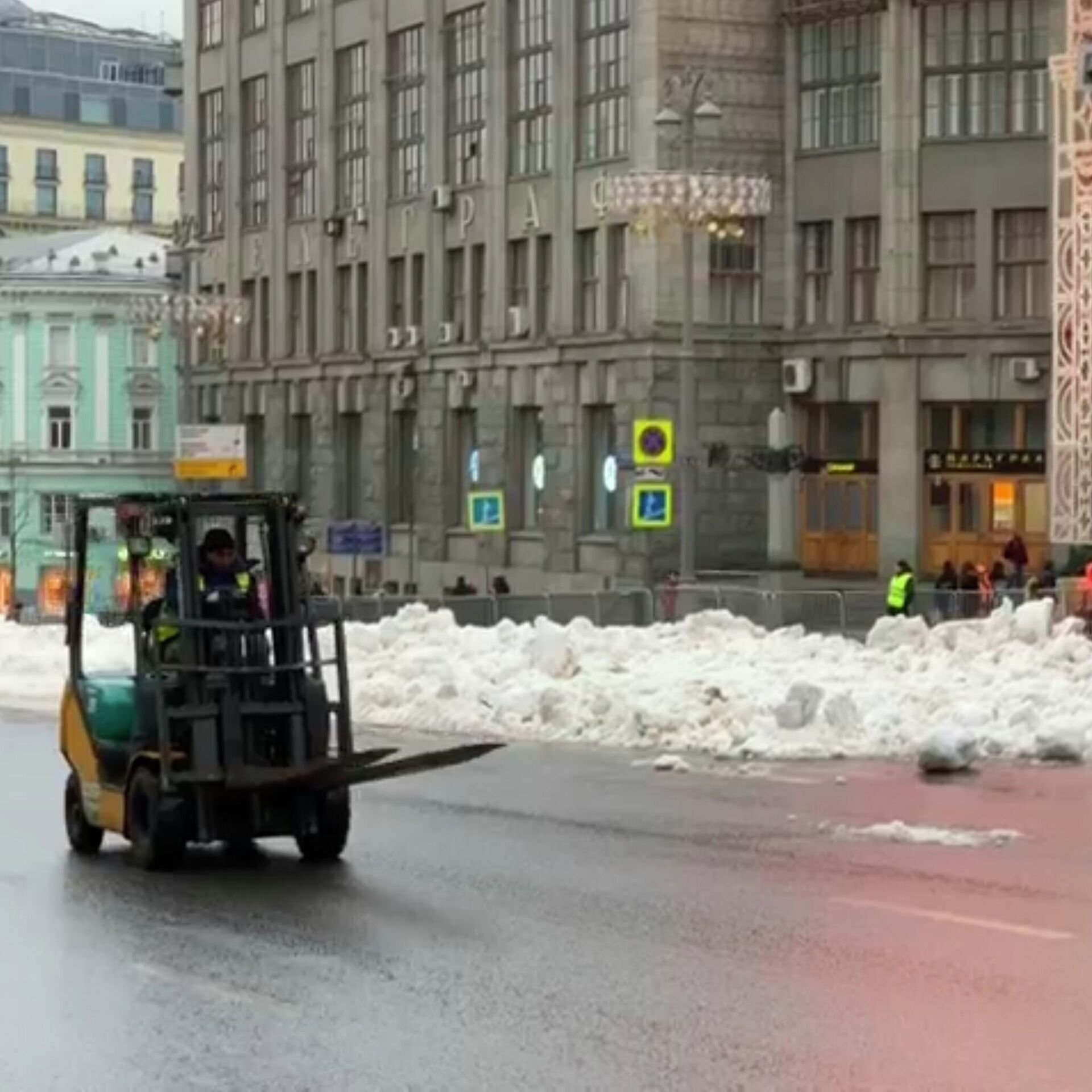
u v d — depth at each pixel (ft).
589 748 94.53
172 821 60.49
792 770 84.53
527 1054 38.11
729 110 213.05
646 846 63.72
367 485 265.13
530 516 236.22
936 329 206.28
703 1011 41.06
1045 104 203.31
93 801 64.69
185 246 224.12
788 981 43.65
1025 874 57.16
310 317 280.51
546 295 232.32
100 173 515.91
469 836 66.59
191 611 61.11
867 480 212.02
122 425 369.30
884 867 58.65
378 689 110.83
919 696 97.81
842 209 211.82
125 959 48.01
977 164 205.36
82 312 366.63
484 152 242.17
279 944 49.14
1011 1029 39.11
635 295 214.28
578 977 44.55
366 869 60.18
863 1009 40.98
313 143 279.90
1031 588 155.43
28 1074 37.81
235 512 62.44
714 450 211.61
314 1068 37.70
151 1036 40.47
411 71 259.19
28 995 44.42
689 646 124.06
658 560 211.20
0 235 481.46
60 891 57.82
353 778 58.70
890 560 208.85
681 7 212.43
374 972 45.60
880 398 208.95
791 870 58.34
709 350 212.23
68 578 69.10
